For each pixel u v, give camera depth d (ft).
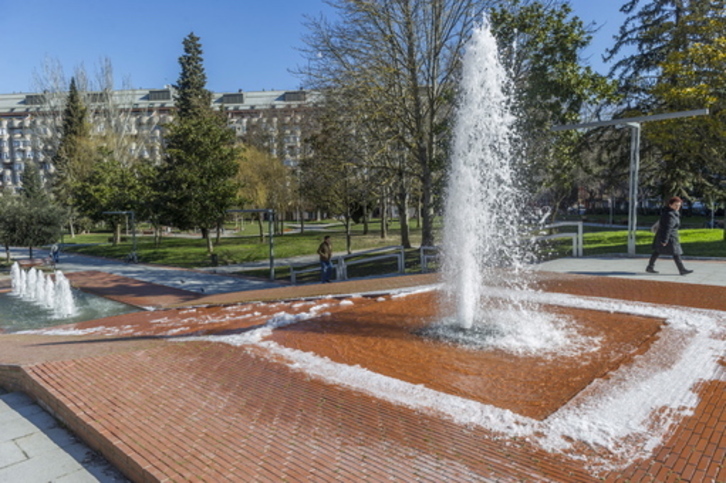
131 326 32.58
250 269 79.97
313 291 35.78
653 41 82.28
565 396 13.42
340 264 58.13
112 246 126.62
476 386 14.64
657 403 12.38
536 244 55.11
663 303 23.15
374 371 16.40
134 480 10.94
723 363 14.89
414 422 12.09
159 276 75.25
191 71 176.14
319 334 21.81
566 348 17.80
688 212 143.54
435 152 66.74
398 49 61.36
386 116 62.75
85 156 156.46
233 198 98.73
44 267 91.04
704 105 59.26
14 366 17.94
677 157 78.79
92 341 26.23
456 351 18.29
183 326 28.78
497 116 26.58
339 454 10.64
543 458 10.03
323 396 14.16
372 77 62.59
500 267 37.70
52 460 12.30
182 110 172.65
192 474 10.07
